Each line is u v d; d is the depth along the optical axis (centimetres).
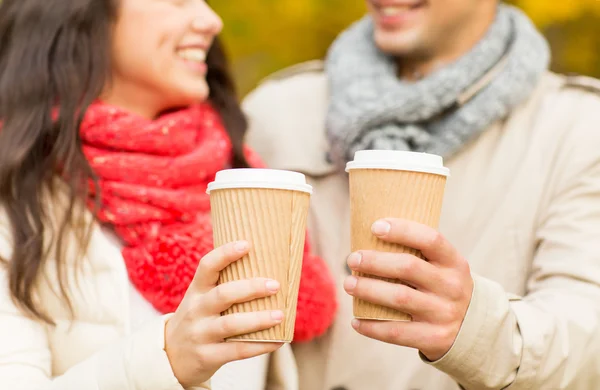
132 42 231
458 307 175
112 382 177
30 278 211
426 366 247
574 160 247
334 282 261
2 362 202
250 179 162
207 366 168
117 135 229
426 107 253
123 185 227
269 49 363
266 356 241
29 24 235
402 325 175
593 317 212
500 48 260
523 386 194
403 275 167
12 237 217
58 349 218
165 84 235
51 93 230
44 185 226
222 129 262
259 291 161
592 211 239
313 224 272
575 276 226
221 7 358
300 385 260
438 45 267
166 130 234
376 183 166
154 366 174
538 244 247
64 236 220
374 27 278
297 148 282
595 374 210
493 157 258
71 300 219
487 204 254
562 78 276
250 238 163
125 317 217
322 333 253
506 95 255
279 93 299
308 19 356
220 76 267
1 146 225
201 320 166
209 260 164
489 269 248
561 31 357
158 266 224
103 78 231
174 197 230
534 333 195
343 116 259
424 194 167
